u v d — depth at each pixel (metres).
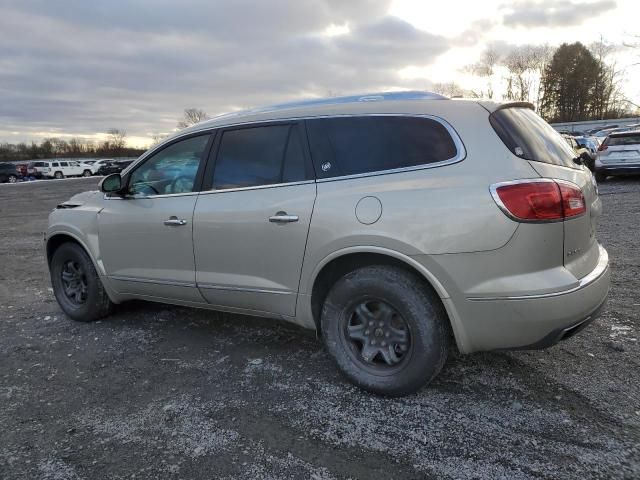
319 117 3.29
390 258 2.93
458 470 2.42
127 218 4.11
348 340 3.17
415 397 3.07
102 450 2.71
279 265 3.30
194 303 3.90
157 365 3.72
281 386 3.31
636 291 4.77
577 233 2.80
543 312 2.60
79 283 4.75
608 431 2.65
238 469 2.50
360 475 2.42
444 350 2.89
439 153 2.87
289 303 3.33
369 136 3.10
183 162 3.87
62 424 2.98
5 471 2.56
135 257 4.11
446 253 2.71
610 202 10.68
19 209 17.47
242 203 3.43
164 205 3.88
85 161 51.25
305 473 2.45
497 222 2.62
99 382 3.50
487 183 2.67
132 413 3.07
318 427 2.83
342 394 3.16
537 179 2.64
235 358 3.77
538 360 3.47
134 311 4.93
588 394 3.01
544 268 2.64
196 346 4.03
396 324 3.03
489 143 2.78
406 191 2.85
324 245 3.06
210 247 3.61
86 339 4.30
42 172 45.56
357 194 2.99
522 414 2.85
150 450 2.69
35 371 3.72
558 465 2.41
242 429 2.85
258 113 3.59
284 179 3.31
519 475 2.36
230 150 3.62
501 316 2.67
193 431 2.85
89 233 4.42
